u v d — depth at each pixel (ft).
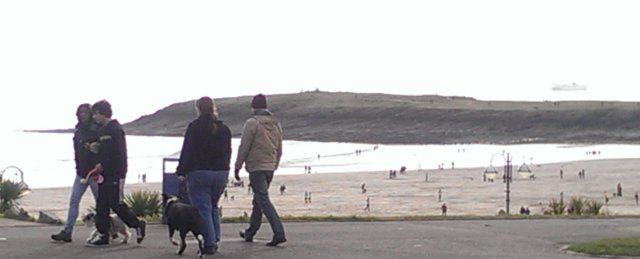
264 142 56.18
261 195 56.90
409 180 322.55
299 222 73.36
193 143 52.29
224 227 68.44
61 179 362.74
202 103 52.70
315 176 340.59
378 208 223.10
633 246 55.93
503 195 261.44
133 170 411.95
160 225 67.87
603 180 305.73
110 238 57.72
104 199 56.29
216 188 53.06
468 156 528.22
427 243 60.39
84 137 56.54
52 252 53.67
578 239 63.36
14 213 75.20
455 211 212.23
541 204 226.99
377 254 54.80
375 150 622.54
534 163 417.49
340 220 75.31
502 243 60.90
